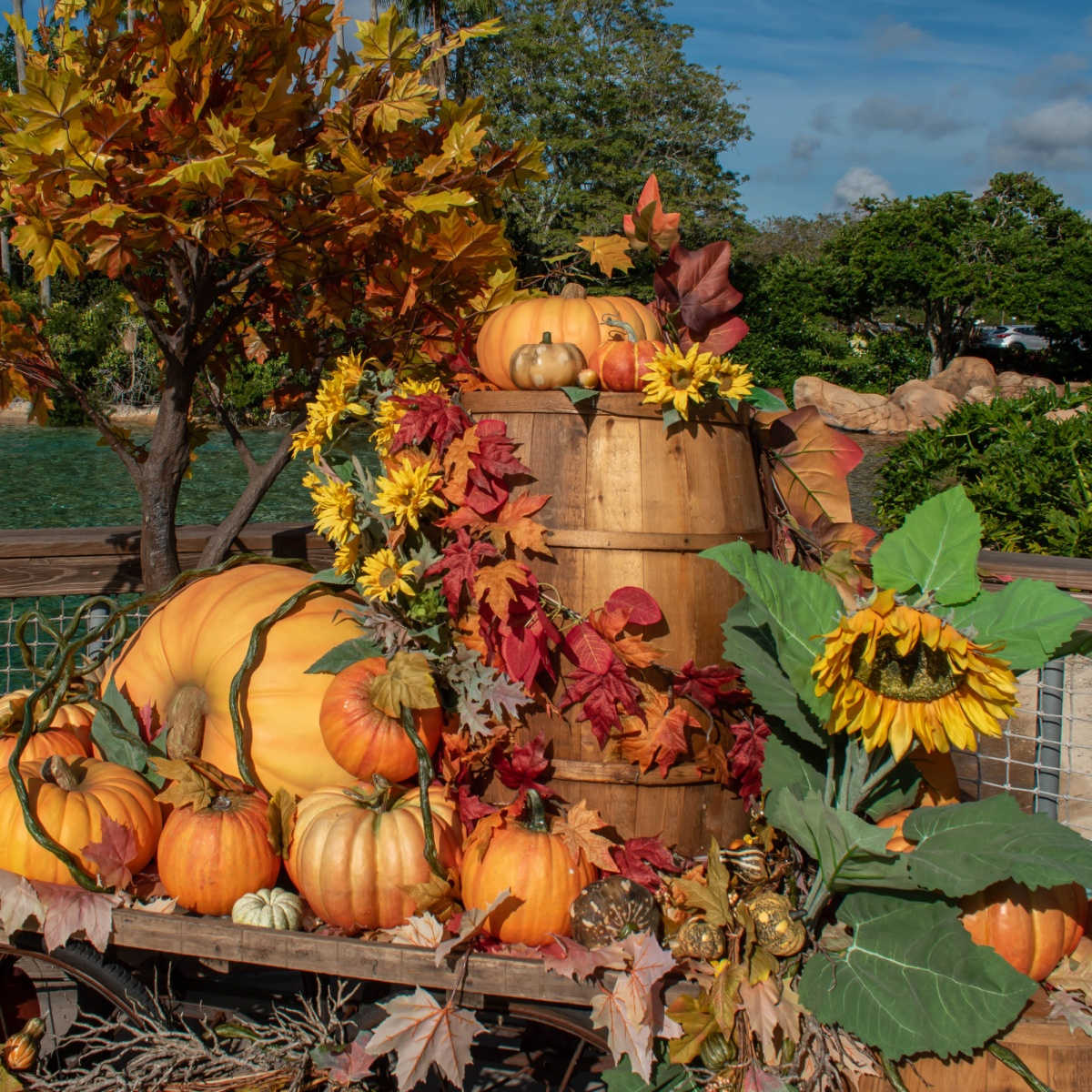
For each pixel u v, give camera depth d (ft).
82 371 66.95
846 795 6.82
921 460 22.12
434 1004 6.56
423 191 9.24
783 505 8.36
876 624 5.77
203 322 11.34
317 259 10.27
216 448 50.39
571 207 112.57
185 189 8.00
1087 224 132.16
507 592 7.07
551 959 6.45
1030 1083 6.09
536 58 114.73
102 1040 7.36
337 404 8.18
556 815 7.36
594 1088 8.03
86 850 7.23
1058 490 19.51
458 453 7.36
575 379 7.48
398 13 9.10
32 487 40.47
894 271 125.49
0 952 7.42
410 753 7.50
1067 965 6.84
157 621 8.73
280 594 8.55
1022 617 6.68
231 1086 7.24
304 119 9.53
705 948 6.62
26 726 7.89
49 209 8.02
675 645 7.31
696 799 7.51
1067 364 130.62
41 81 7.43
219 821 7.30
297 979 8.81
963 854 6.02
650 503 7.29
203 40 8.30
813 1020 6.46
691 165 120.78
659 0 121.29
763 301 128.06
